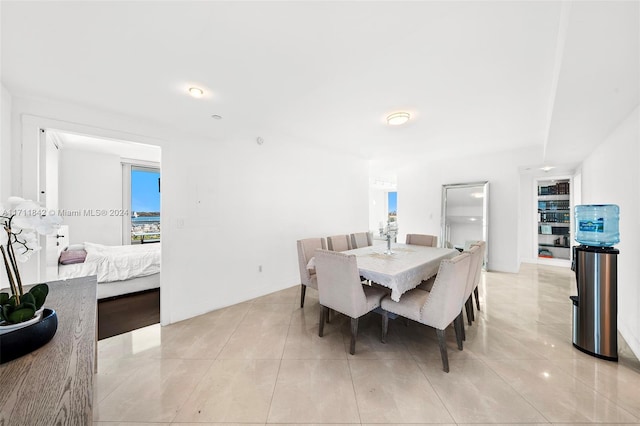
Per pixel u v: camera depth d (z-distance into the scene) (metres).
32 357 0.85
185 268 2.83
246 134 3.36
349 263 2.03
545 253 5.48
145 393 1.65
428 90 2.21
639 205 2.01
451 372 1.83
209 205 3.04
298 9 1.27
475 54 1.70
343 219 4.75
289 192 3.88
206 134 3.02
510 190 4.61
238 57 1.67
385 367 1.90
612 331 1.93
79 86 1.94
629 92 1.79
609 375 1.77
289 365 1.94
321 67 1.82
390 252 3.05
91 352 0.89
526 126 3.18
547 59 1.75
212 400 1.58
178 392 1.65
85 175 4.66
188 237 2.86
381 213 9.01
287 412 1.48
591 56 1.37
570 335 2.35
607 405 1.50
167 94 2.12
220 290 3.11
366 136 3.62
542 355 2.03
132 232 5.18
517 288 3.71
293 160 3.94
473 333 2.40
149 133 2.64
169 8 1.23
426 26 1.42
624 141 2.30
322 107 2.53
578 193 4.75
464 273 2.04
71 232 4.54
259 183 3.52
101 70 1.74
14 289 0.97
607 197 2.80
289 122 2.97
